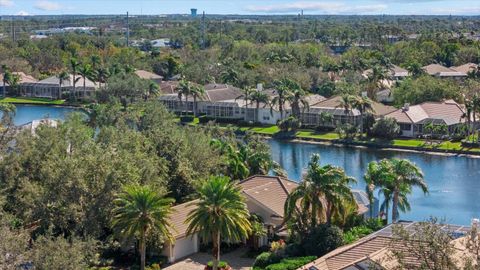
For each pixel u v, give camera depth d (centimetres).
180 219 7312
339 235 6675
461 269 3928
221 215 6412
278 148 14075
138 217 6338
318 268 5719
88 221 6456
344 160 12750
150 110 12488
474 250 4272
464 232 5856
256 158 9244
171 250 7038
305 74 19850
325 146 14212
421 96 16600
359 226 7400
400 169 7738
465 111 14925
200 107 17650
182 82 17750
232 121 16725
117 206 6556
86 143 8231
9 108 17062
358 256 5662
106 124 12156
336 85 18900
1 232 4812
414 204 9562
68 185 6500
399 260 4025
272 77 19888
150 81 18650
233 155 9075
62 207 6500
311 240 6700
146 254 7012
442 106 15150
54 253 4838
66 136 8394
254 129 15900
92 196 6569
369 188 7906
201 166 8744
